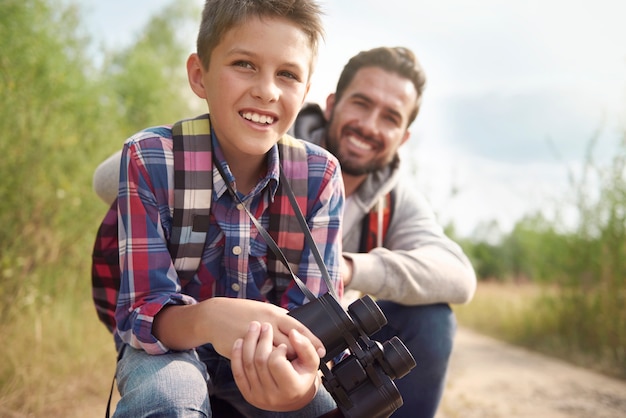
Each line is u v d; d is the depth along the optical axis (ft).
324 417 5.11
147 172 5.38
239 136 5.30
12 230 11.89
